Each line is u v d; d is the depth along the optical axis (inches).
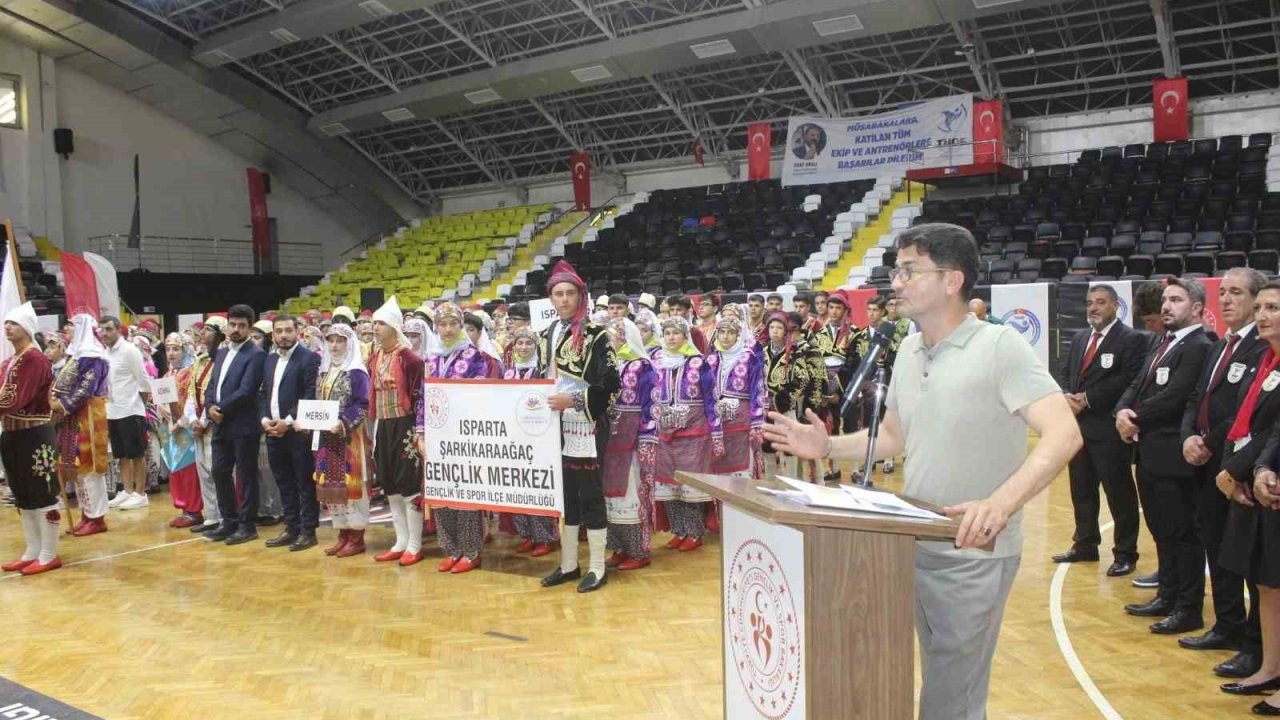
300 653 166.4
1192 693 138.4
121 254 841.5
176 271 884.0
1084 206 586.6
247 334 258.2
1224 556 137.6
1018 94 695.7
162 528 280.4
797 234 671.8
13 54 776.9
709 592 199.2
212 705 143.6
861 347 310.0
